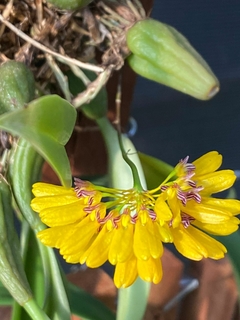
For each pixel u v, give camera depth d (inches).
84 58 4.1
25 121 3.1
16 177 3.7
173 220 3.1
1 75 3.5
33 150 3.7
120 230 3.1
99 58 4.6
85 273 6.7
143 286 4.1
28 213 3.8
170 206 3.1
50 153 3.3
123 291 4.1
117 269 3.1
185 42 3.7
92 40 4.0
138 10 3.9
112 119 5.4
